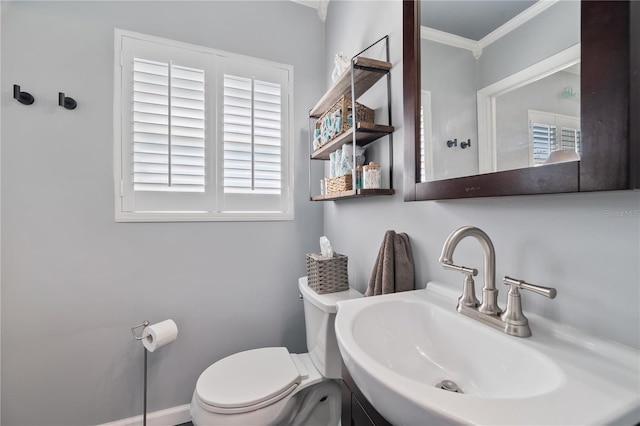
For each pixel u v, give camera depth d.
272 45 1.74
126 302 1.42
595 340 0.52
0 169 1.22
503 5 0.66
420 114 0.89
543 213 0.62
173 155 1.52
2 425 1.24
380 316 0.78
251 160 1.68
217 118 1.61
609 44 0.43
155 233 1.47
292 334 1.77
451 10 0.79
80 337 1.34
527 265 0.65
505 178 0.61
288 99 1.78
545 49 0.56
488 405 0.38
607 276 0.51
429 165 0.85
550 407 0.38
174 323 1.39
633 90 0.42
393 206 1.12
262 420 1.05
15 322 1.25
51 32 1.29
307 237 1.81
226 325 1.62
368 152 1.30
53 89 1.29
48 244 1.29
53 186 1.29
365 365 0.49
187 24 1.54
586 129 0.46
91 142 1.35
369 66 1.10
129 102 1.43
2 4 1.21
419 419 0.41
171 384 1.50
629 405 0.38
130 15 1.43
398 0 1.09
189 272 1.54
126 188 1.42
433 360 0.74
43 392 1.29
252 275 1.68
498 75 0.66
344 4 1.56
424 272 0.97
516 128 0.62
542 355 0.52
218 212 1.60
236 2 1.65
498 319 0.63
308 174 1.83
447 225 0.87
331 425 1.27
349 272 1.46
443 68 0.81
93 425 1.37
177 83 1.52
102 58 1.37
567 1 0.52
